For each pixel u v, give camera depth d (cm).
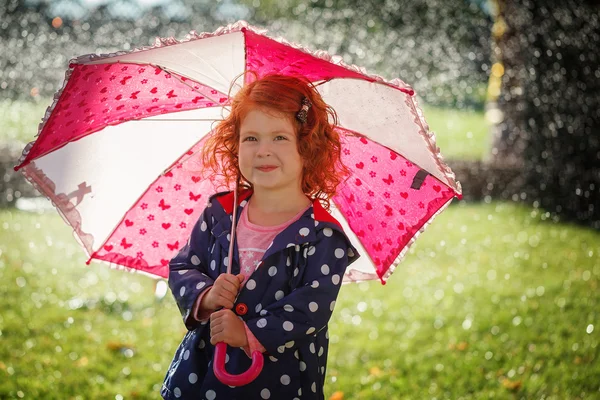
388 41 725
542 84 620
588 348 376
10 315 417
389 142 195
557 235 592
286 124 181
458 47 738
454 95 743
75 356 367
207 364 186
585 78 593
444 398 334
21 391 321
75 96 185
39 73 589
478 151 788
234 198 196
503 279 510
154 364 366
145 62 183
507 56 655
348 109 194
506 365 367
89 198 209
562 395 327
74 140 196
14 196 633
